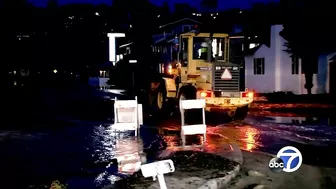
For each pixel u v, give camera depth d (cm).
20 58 3412
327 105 2180
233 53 3058
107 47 5859
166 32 4103
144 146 1099
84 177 810
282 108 2081
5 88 2880
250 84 2930
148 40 4191
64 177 808
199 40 1667
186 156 896
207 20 2317
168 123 1564
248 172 797
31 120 1634
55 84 4353
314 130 1370
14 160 944
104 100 2567
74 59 5741
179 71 1741
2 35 2995
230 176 755
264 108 2097
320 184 747
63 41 5659
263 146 1097
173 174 746
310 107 2102
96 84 4694
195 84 1666
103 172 848
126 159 954
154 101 2058
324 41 2527
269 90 2772
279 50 2697
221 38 1677
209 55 1658
